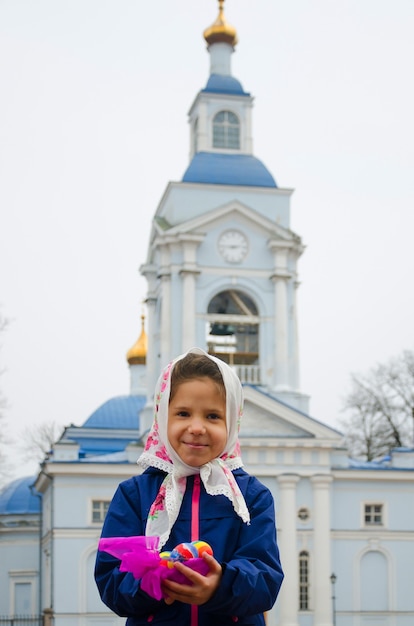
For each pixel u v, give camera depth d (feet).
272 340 177.68
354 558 171.01
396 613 169.99
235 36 189.47
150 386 184.44
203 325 175.52
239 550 18.86
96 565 18.95
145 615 18.54
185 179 181.57
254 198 182.70
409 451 176.96
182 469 19.36
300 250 180.65
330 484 171.73
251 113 187.93
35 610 232.94
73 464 167.32
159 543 18.44
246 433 171.42
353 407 225.35
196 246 177.06
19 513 236.02
